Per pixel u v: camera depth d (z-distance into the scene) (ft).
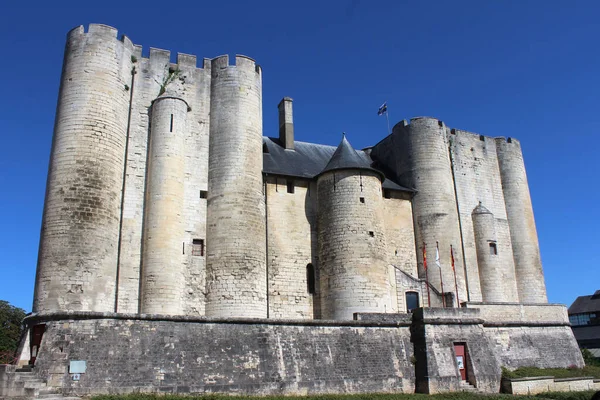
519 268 129.29
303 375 73.15
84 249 78.28
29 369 62.03
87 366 61.11
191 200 94.58
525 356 98.68
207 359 68.23
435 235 113.91
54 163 82.79
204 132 99.55
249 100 101.45
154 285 85.56
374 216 100.42
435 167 118.42
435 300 105.19
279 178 104.68
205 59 104.06
